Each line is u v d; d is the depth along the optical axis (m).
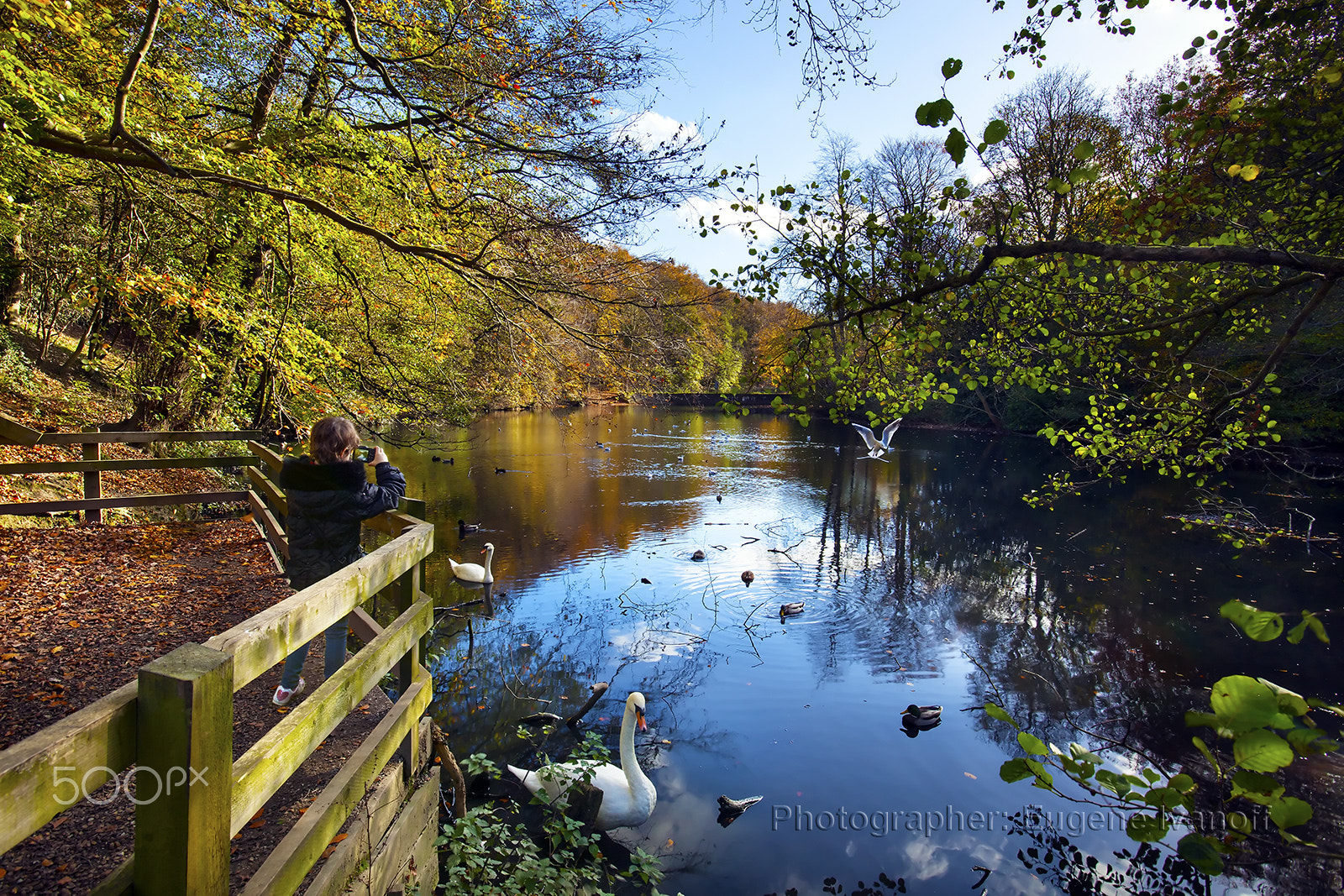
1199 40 3.19
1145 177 4.70
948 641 8.26
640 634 8.27
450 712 6.04
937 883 4.17
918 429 35.91
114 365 13.92
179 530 7.09
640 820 4.55
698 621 8.78
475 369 10.44
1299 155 3.68
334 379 10.70
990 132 1.96
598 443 28.41
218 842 1.52
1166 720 6.28
